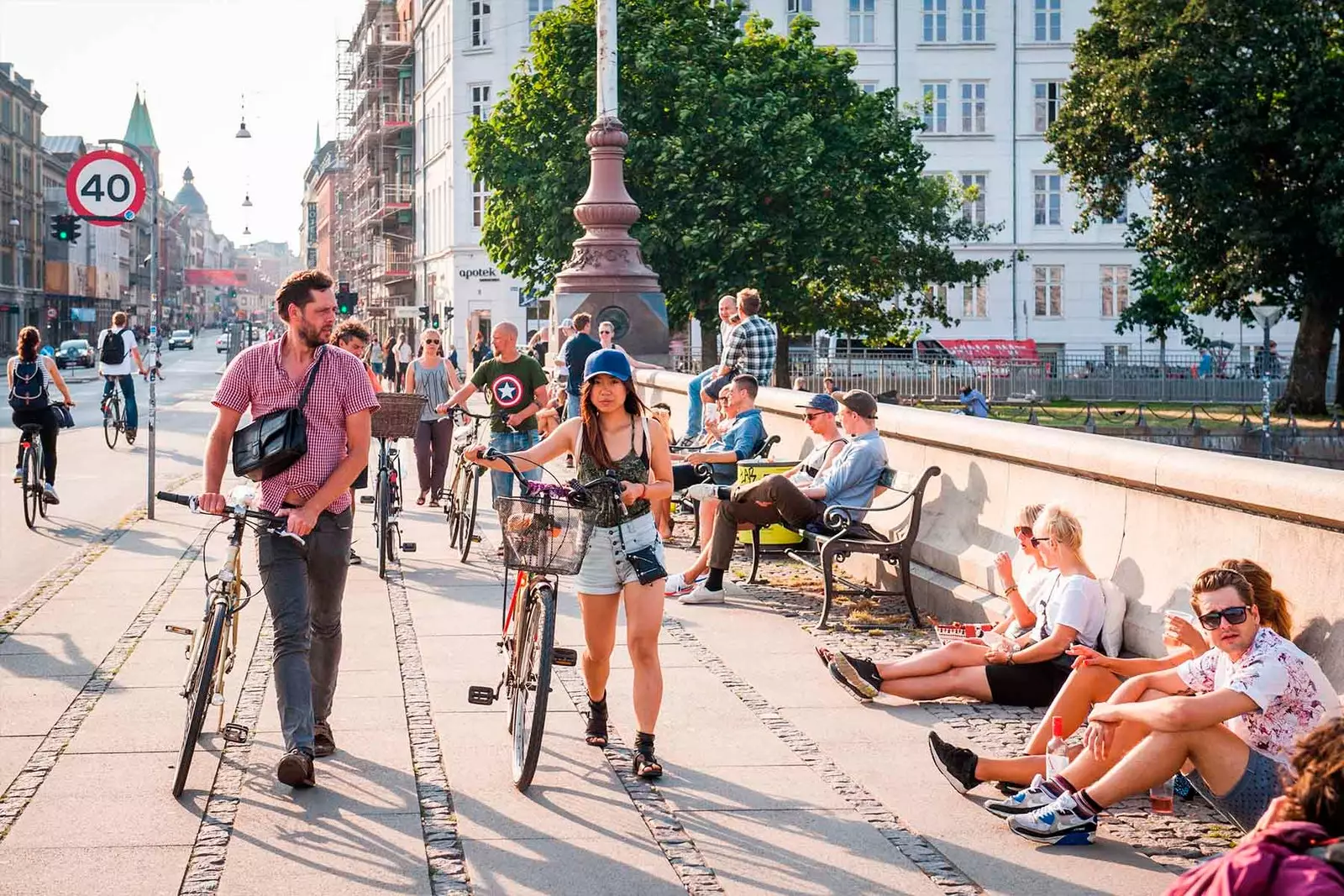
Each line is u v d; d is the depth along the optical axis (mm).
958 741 6332
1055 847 5012
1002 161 64188
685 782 5730
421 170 73438
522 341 61750
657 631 5836
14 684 7176
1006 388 48625
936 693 6820
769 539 11633
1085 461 7434
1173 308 60156
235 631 6039
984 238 57875
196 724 5406
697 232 36094
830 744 6293
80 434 25125
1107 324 64812
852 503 9562
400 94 78812
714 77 37031
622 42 37625
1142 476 6855
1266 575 4945
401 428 10750
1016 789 5527
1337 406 41250
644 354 22156
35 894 4418
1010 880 4684
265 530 5645
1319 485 5508
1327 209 35781
